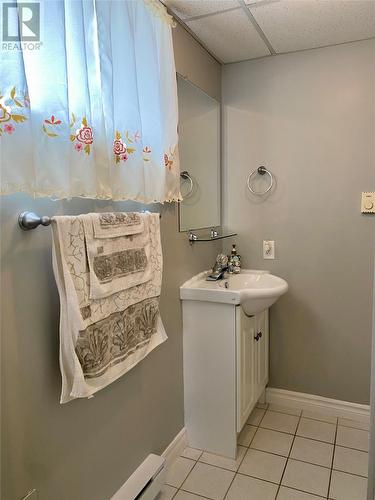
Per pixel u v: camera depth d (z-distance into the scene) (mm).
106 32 1187
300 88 2178
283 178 2271
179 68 1855
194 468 1821
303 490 1659
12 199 963
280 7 1692
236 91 2340
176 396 1907
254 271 2385
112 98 1229
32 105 944
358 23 1836
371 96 2025
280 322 2361
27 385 1020
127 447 1508
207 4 1665
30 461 1037
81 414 1239
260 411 2334
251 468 1812
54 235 1028
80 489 1243
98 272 1161
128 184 1350
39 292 1051
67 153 1021
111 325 1241
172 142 1665
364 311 2154
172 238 1832
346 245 2156
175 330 1880
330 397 2281
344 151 2109
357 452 1911
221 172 2428
